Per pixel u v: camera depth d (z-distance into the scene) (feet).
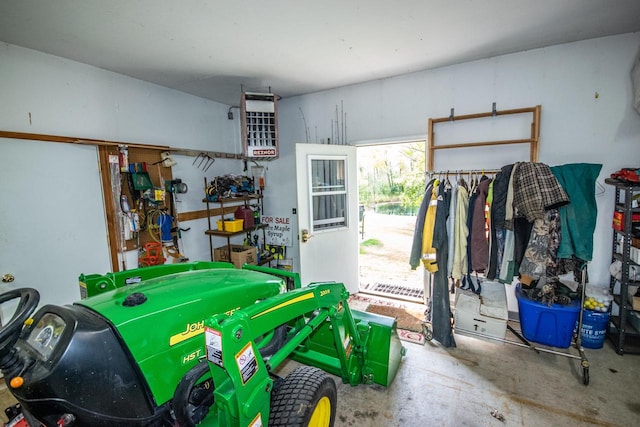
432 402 6.28
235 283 4.63
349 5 6.15
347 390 6.71
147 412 3.36
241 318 3.25
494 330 7.77
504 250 7.64
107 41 7.31
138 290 4.09
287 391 3.95
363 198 31.91
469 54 8.93
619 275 7.87
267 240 14.43
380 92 11.06
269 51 8.22
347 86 11.67
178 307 3.74
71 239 8.31
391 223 27.76
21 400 2.88
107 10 6.00
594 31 7.64
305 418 3.70
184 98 11.61
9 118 7.21
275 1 5.90
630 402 6.12
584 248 7.20
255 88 11.44
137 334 3.34
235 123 14.06
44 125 7.79
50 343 3.03
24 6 5.74
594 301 7.89
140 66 8.91
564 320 7.61
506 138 9.30
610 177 8.08
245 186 12.84
